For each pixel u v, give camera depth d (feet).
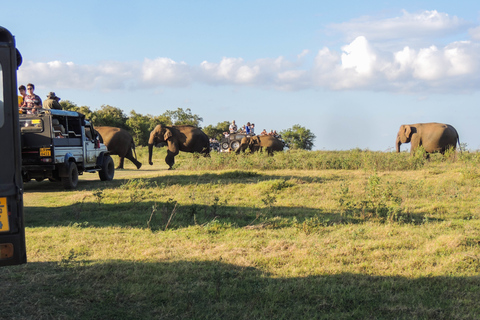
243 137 95.81
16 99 15.66
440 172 50.72
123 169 76.28
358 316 15.67
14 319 15.24
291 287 18.16
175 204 34.96
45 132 43.88
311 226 27.66
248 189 41.60
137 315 15.87
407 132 71.77
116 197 40.14
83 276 19.29
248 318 15.61
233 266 20.81
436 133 69.26
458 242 23.09
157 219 31.45
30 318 15.33
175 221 30.58
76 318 15.55
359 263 20.89
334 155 68.03
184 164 68.74
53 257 22.34
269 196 37.24
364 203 32.81
